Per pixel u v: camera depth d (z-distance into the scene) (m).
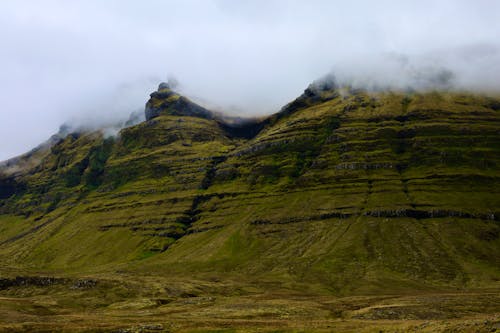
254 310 166.00
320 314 157.62
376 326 108.19
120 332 123.62
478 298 179.25
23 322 143.25
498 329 83.12
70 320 147.88
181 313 166.62
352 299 199.25
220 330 118.75
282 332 111.44
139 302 197.50
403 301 180.00
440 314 146.12
